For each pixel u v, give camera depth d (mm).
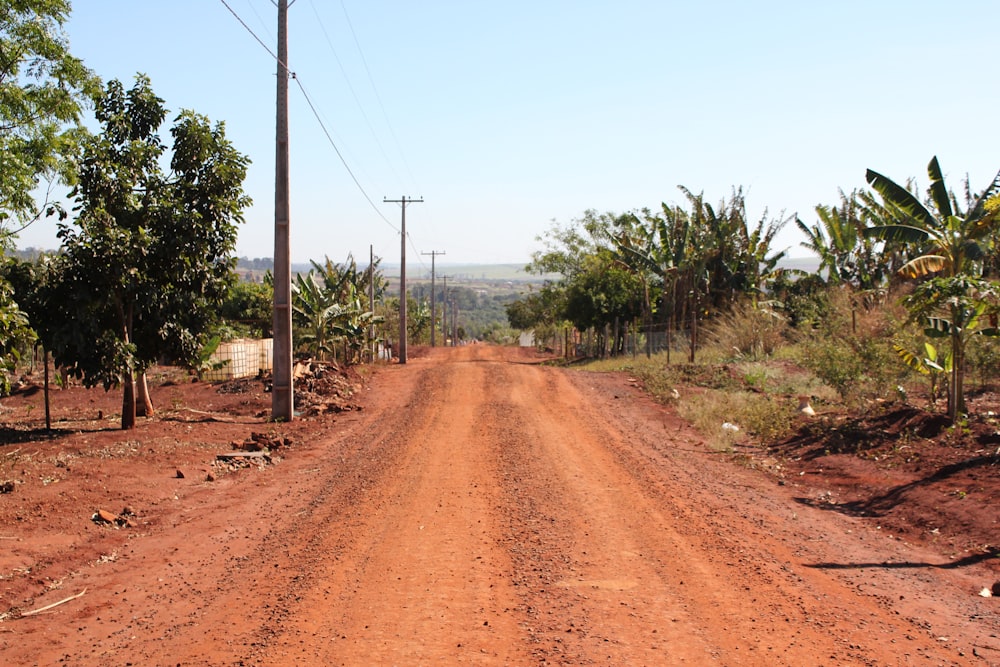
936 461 10602
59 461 11617
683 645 5383
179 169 15703
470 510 9289
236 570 7223
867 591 6633
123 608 6301
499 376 25156
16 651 5449
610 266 42344
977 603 6395
